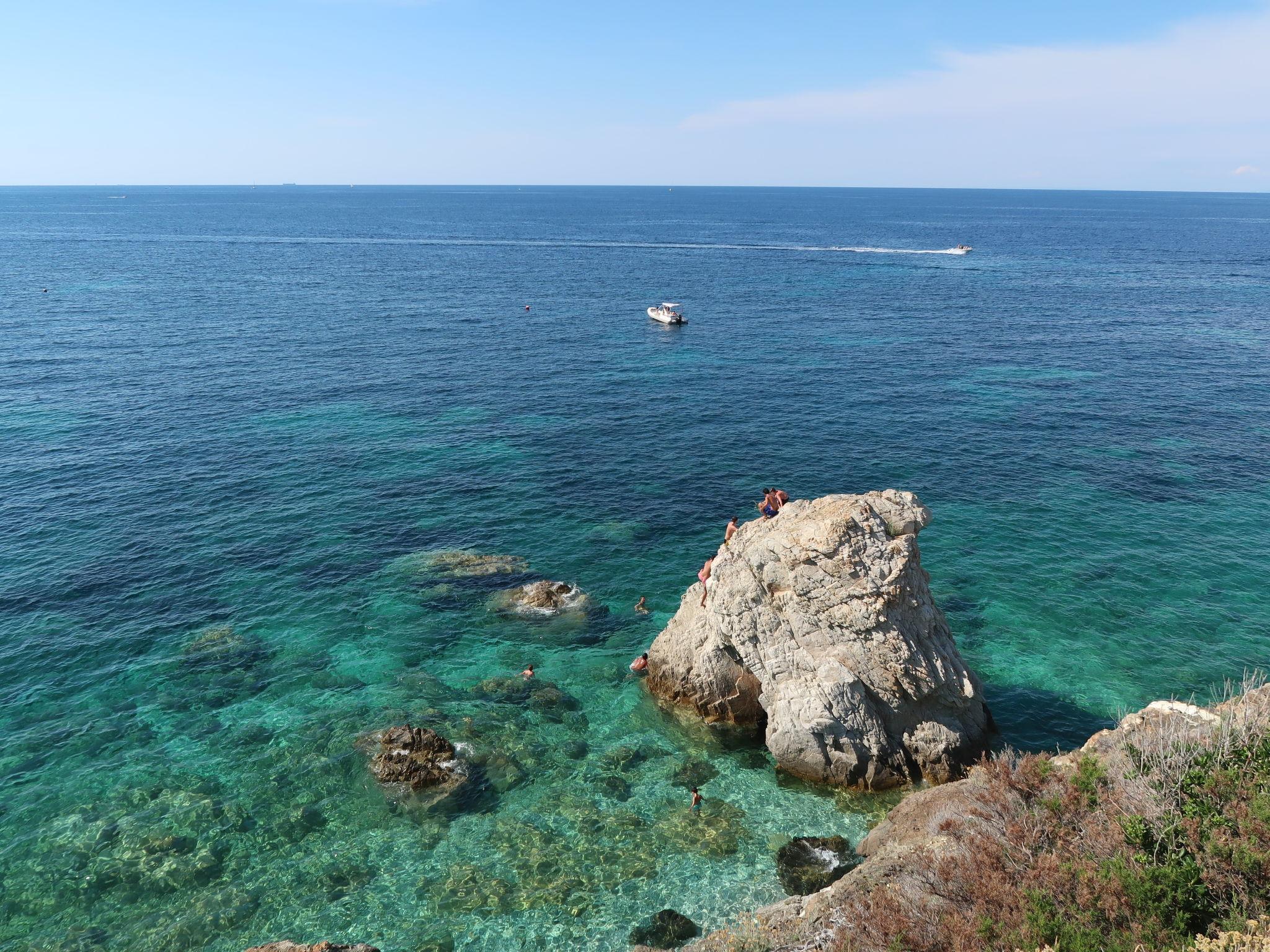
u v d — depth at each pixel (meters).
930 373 75.75
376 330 91.69
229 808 25.03
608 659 33.59
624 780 26.83
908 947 14.59
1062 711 29.83
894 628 26.95
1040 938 13.52
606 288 127.69
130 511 44.94
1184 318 101.31
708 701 29.81
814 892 21.83
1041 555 41.00
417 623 35.59
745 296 120.06
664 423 61.62
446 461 53.56
